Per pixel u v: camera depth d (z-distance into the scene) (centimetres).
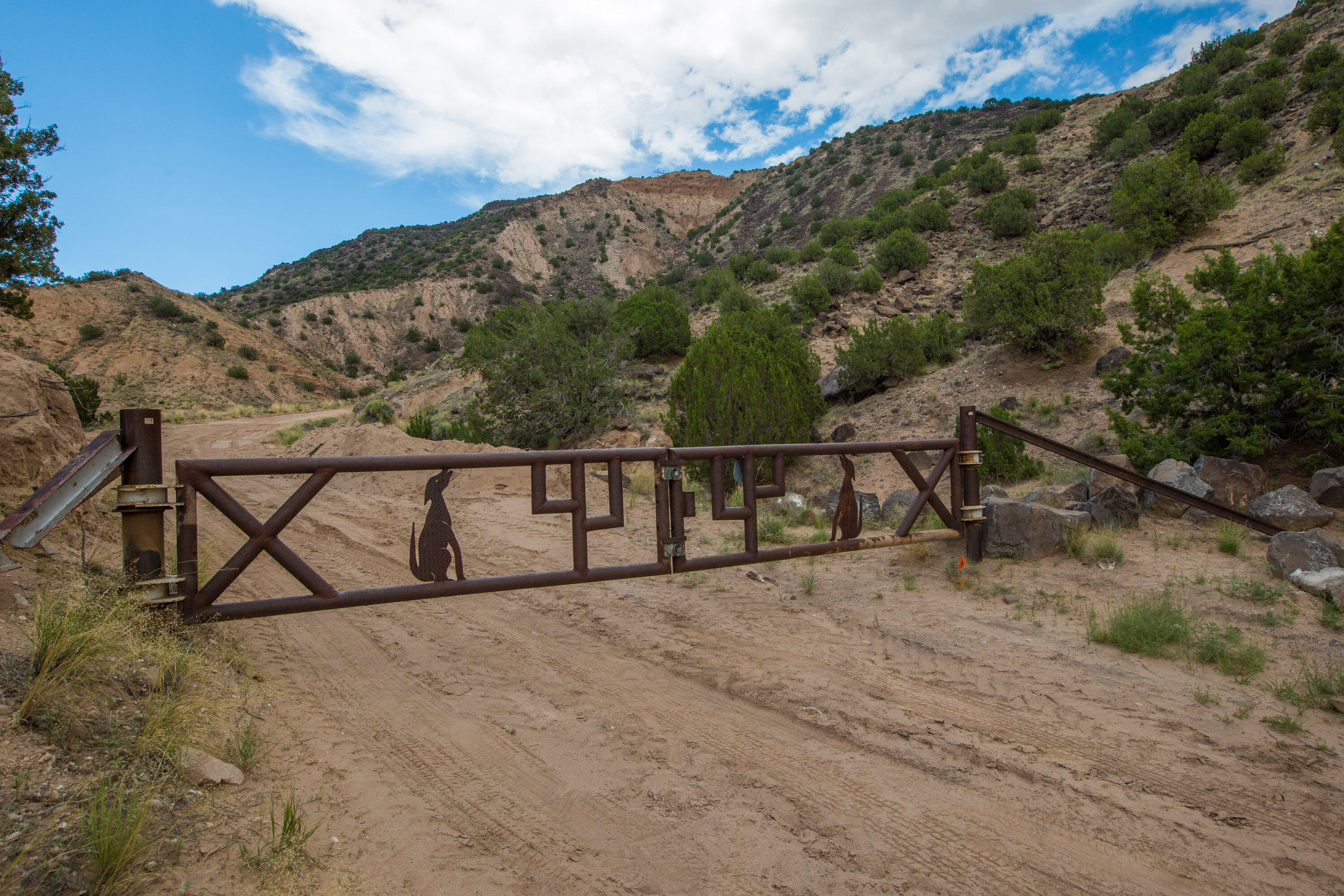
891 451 627
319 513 1144
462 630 551
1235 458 957
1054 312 1612
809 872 260
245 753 302
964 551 705
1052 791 314
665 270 11644
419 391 3647
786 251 4194
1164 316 1145
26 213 1287
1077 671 443
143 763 270
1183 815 295
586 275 12194
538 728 377
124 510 377
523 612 604
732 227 8906
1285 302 945
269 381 6744
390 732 363
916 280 2969
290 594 651
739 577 702
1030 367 1669
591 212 14725
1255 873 261
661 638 530
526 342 2209
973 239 3269
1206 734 359
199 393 6016
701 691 433
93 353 6072
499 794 308
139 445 383
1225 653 445
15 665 298
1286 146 2370
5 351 661
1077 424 1346
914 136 8519
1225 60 3556
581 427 2197
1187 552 687
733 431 1443
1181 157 2103
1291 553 589
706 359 1525
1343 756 336
